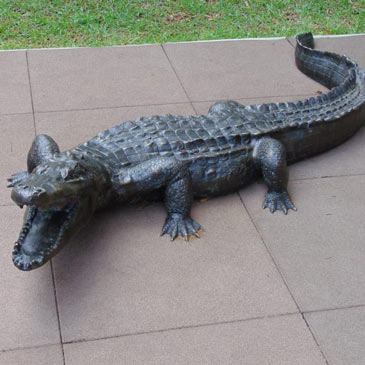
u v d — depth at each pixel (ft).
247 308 11.98
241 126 15.14
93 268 12.64
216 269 12.81
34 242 11.36
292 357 11.08
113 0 24.93
